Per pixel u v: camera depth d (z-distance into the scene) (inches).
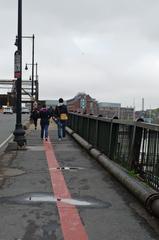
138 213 295.7
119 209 305.9
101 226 265.0
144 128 373.1
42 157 587.2
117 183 401.7
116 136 487.5
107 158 510.9
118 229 259.4
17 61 699.4
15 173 451.8
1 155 609.3
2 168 486.9
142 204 312.8
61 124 900.6
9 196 341.7
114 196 346.6
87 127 751.7
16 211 297.0
